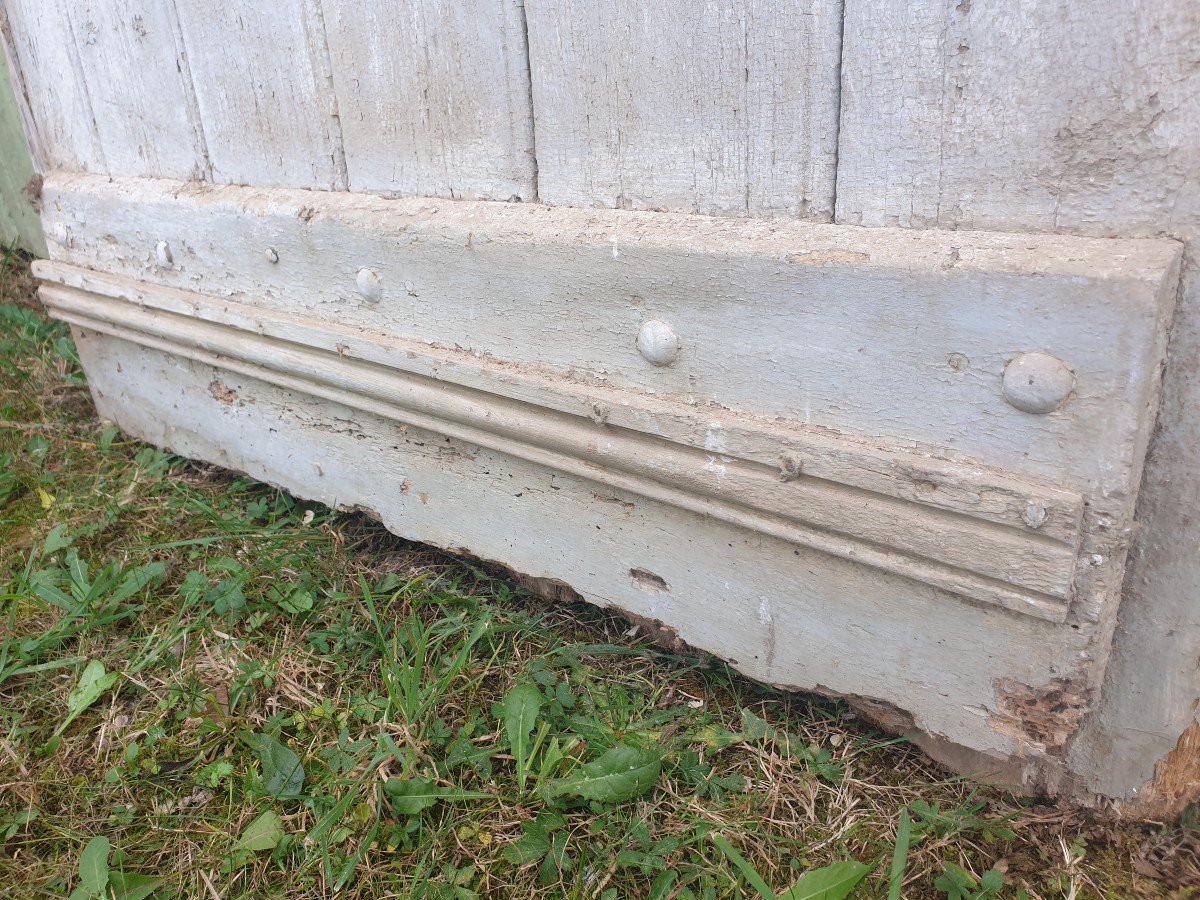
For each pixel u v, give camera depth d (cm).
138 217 192
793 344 110
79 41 190
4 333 292
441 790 128
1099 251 89
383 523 182
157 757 141
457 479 162
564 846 121
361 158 153
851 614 122
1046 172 93
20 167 339
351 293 158
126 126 191
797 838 122
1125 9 84
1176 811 118
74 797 136
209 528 197
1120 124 87
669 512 135
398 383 155
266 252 169
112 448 232
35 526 201
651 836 123
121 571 179
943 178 98
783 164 108
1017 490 98
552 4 120
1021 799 125
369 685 151
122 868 124
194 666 157
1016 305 93
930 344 100
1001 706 113
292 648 159
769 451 115
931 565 108
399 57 140
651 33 113
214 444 210
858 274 102
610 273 123
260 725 146
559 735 138
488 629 156
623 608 150
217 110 171
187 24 167
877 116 100
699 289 115
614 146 122
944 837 120
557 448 138
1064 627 103
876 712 130
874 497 109
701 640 142
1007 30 90
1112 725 113
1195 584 100
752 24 104
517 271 133
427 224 141
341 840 124
